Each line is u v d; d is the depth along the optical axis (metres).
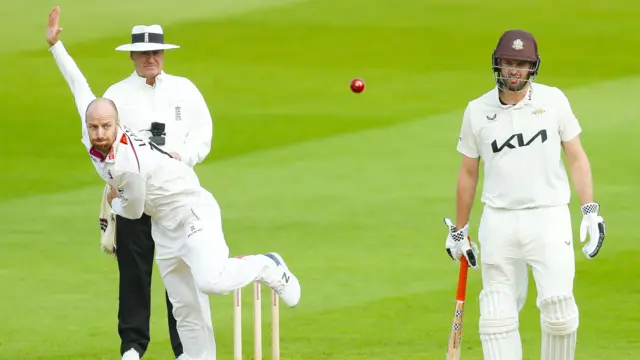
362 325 26.84
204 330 21.83
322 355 24.47
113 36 63.34
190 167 22.27
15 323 27.30
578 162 19.47
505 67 18.86
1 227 35.78
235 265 20.00
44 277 31.05
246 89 54.62
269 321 27.55
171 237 20.70
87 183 41.22
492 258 19.48
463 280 20.34
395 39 63.97
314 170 41.91
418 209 37.09
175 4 71.12
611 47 62.44
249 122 48.91
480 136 19.56
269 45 62.59
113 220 21.95
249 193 39.19
